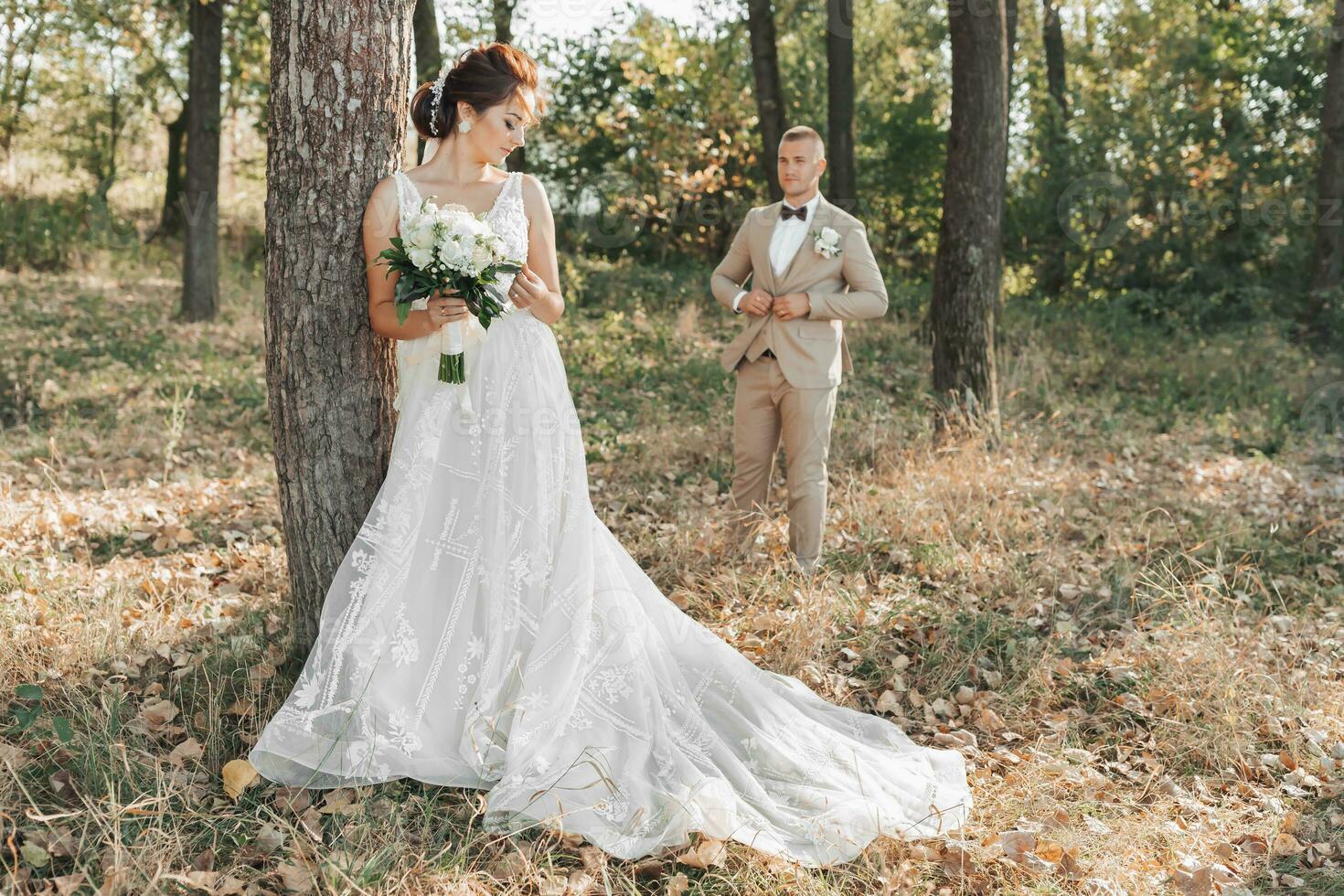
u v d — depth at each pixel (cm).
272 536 509
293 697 294
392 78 316
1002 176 752
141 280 1378
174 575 442
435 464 309
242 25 1204
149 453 646
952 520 550
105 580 429
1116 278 1371
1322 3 1243
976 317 746
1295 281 1248
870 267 463
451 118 312
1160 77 1423
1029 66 1664
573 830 278
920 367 958
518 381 316
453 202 315
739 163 1395
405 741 295
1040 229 1431
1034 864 284
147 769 287
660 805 287
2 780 268
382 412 335
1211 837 305
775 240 468
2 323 999
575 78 1169
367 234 312
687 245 1525
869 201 1620
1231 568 514
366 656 297
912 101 1609
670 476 630
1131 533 556
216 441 686
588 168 1238
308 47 303
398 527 304
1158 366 1028
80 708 314
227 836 269
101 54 1628
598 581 324
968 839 296
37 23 1473
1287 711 372
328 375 323
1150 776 333
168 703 325
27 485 572
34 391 764
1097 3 1606
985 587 479
